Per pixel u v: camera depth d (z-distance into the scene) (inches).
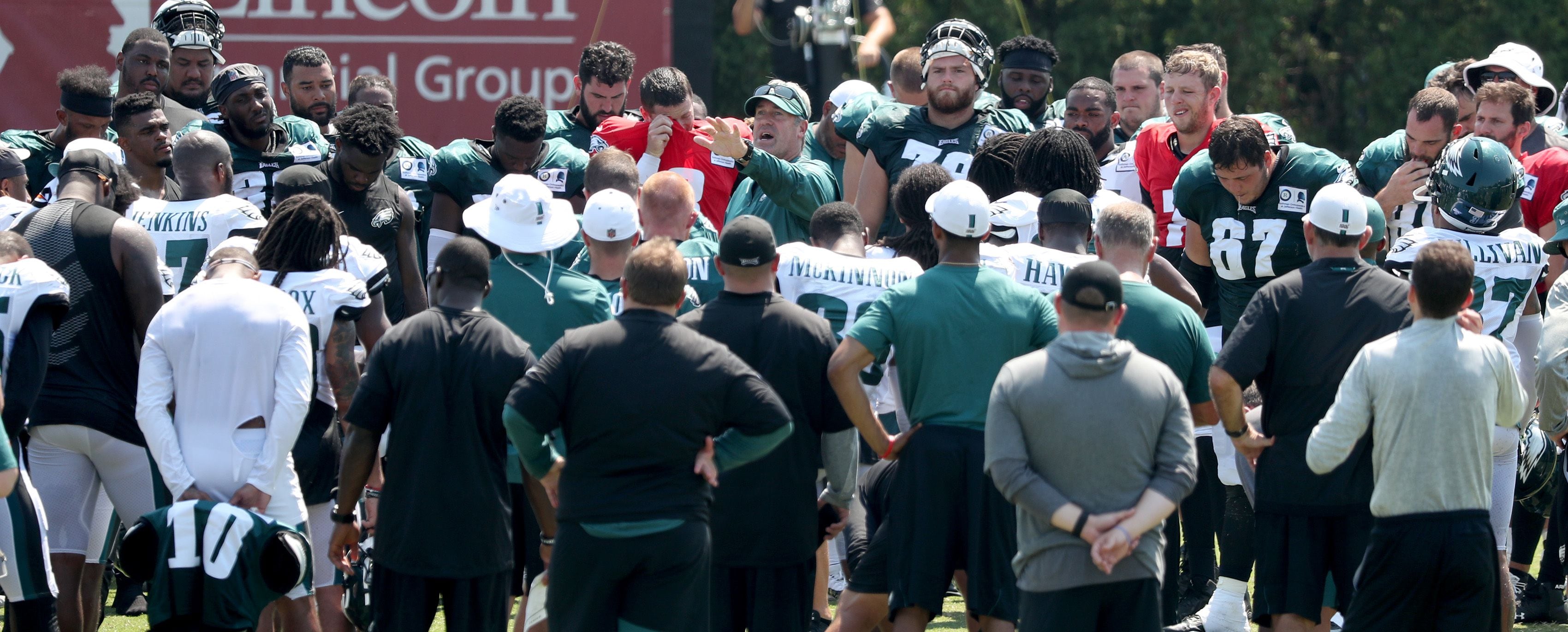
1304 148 827.4
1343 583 652.1
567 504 568.7
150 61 1027.9
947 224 636.7
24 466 674.2
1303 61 2691.9
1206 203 855.1
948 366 629.6
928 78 940.0
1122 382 537.0
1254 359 642.2
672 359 565.0
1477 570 592.4
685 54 1498.5
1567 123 1251.2
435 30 1393.9
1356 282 647.1
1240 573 780.0
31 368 647.1
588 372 561.9
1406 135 949.8
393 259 883.4
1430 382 586.6
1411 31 2527.1
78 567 708.0
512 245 674.8
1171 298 657.0
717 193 1001.5
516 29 1405.0
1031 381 542.0
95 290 703.7
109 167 774.5
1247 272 842.2
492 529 609.0
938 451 625.3
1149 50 2620.6
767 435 569.0
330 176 856.9
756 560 622.5
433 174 935.7
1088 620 542.9
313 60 1103.6
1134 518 527.5
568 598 570.3
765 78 2741.1
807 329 628.7
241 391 631.8
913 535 628.7
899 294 634.8
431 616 611.8
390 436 606.9
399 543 602.2
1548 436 789.9
